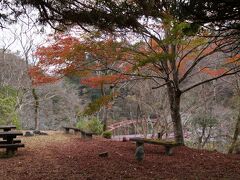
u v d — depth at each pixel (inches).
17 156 344.5
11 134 357.7
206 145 842.8
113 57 405.4
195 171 276.5
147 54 385.4
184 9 212.7
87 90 1269.7
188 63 625.9
